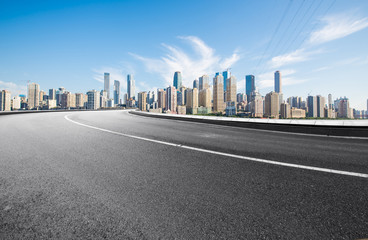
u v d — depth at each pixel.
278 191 2.12
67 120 9.90
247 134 6.49
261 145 4.63
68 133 5.81
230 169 2.83
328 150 4.17
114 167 2.84
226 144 4.68
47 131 6.12
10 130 6.26
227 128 8.20
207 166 2.96
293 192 2.10
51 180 2.33
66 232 1.42
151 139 5.15
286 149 4.22
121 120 10.77
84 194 1.99
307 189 2.18
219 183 2.31
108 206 1.77
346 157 3.59
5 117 11.56
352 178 2.52
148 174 2.58
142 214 1.66
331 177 2.55
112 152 3.71
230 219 1.60
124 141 4.80
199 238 1.37
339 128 6.62
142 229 1.47
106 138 5.14
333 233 1.43
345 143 5.04
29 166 2.81
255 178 2.49
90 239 1.35
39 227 1.47
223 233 1.43
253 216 1.64
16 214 1.62
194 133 6.50
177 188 2.16
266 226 1.51
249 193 2.06
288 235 1.41
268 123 8.12
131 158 3.33
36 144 4.25
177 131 6.88
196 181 2.37
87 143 4.45
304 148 4.36
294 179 2.47
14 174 2.50
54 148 3.92
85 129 6.73
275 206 1.80
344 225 1.52
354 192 2.11
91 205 1.79
